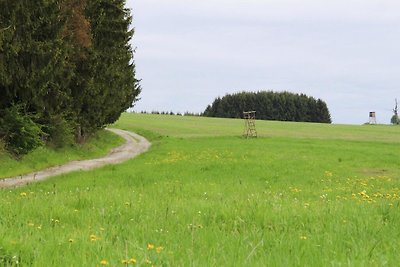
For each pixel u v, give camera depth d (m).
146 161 31.81
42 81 28.06
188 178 20.84
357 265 5.20
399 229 8.10
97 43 40.72
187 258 5.46
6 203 10.16
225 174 22.80
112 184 18.61
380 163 31.94
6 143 27.80
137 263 4.96
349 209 9.99
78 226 8.20
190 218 9.05
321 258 5.57
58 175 24.47
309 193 15.81
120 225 8.10
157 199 12.27
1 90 27.33
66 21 29.72
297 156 34.81
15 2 25.33
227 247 6.26
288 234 7.35
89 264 5.14
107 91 41.31
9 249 5.62
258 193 14.38
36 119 30.03
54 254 5.60
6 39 25.00
